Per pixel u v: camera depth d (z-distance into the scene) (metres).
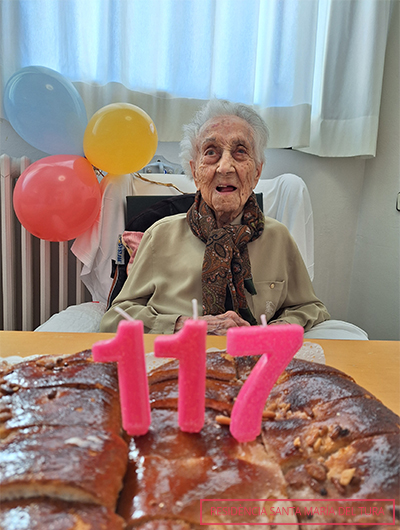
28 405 0.43
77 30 1.71
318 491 0.36
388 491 0.34
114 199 1.58
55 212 1.39
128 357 0.40
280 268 1.21
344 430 0.41
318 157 2.10
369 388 0.58
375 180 2.06
